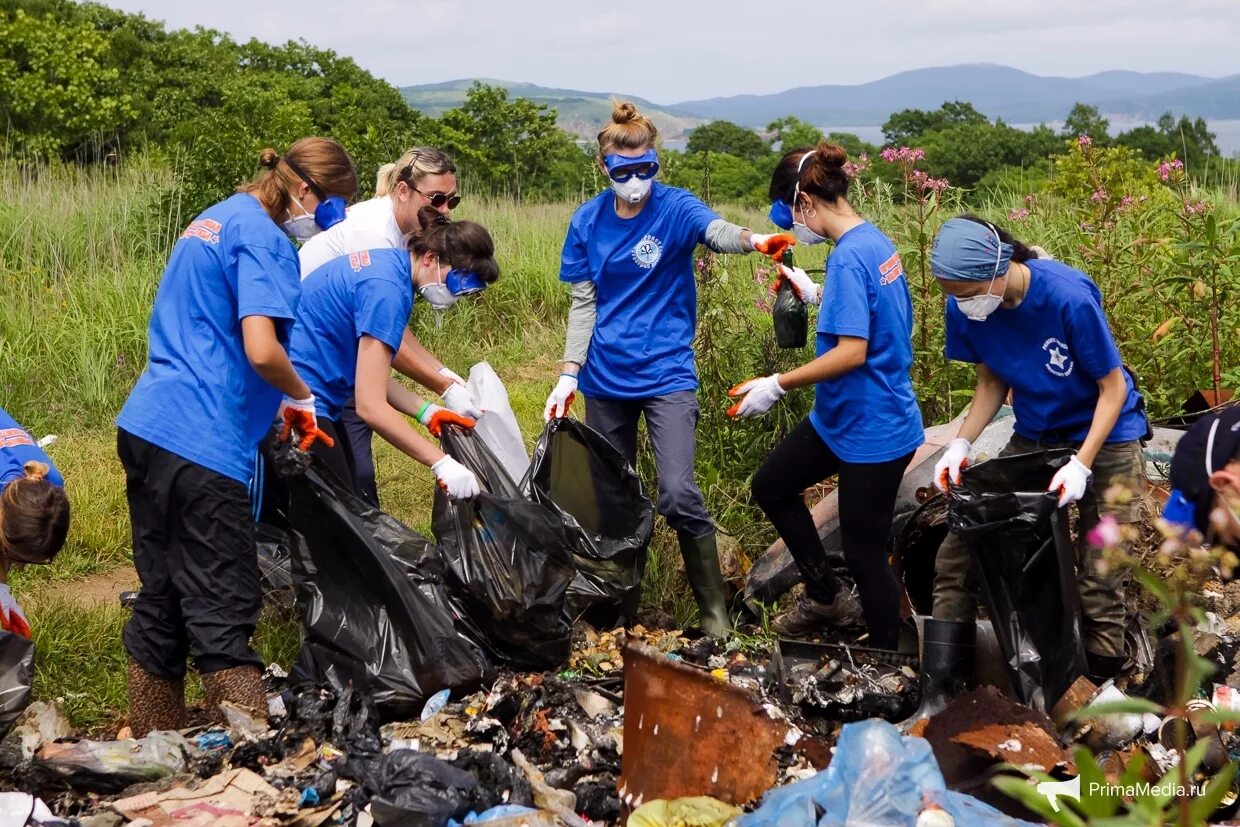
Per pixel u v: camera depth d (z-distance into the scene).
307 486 3.92
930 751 2.76
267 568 4.71
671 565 5.09
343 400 4.50
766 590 4.94
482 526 4.09
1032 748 3.16
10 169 13.01
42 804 2.98
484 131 25.42
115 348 8.09
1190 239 6.19
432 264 4.35
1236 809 3.12
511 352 9.39
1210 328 6.02
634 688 3.25
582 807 3.26
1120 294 6.20
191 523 3.63
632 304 4.75
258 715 3.63
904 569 4.61
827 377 4.09
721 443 5.95
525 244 11.72
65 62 20.16
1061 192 9.84
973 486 3.85
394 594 3.88
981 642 3.82
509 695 3.78
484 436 4.79
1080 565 3.93
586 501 4.63
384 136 13.16
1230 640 4.09
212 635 3.64
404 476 6.52
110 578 5.28
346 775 3.29
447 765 3.23
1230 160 12.66
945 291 3.80
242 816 3.07
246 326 3.56
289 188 3.86
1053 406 3.92
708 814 2.95
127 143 19.92
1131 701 1.89
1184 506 3.00
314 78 26.38
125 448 3.68
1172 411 6.00
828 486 5.74
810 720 3.86
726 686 3.22
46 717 3.52
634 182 4.54
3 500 3.40
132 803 3.12
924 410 6.27
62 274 9.66
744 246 4.59
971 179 26.48
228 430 3.65
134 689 3.79
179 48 26.38
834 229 4.20
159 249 10.44
